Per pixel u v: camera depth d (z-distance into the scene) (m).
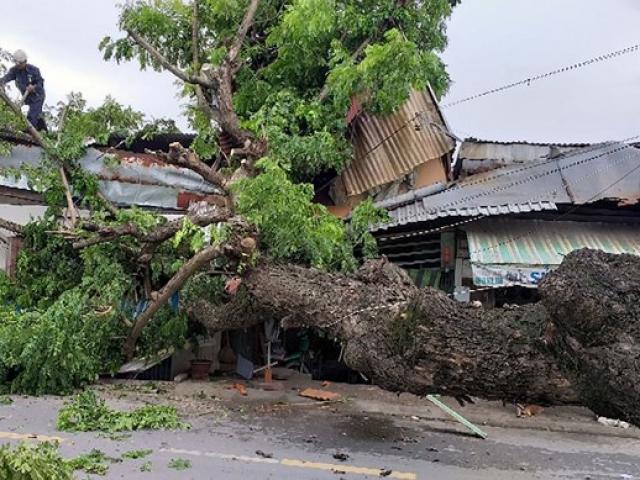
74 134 10.65
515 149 11.24
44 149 10.48
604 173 9.88
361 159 11.53
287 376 11.15
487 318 4.09
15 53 10.77
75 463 5.72
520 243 9.45
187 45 11.27
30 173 10.36
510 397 3.94
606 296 3.07
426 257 10.57
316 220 7.99
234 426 7.57
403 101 10.20
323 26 9.64
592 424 8.28
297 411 8.53
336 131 10.63
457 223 9.66
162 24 10.81
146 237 8.50
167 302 10.20
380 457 6.54
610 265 3.30
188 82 9.62
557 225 9.95
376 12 10.69
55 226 10.41
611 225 9.95
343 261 8.77
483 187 10.27
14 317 9.49
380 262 6.12
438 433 7.66
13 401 8.37
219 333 11.44
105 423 7.21
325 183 11.74
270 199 7.36
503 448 7.13
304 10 9.56
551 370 3.64
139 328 9.54
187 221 7.62
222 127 9.31
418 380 4.36
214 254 7.90
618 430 8.07
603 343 3.09
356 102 10.80
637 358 2.94
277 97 10.09
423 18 10.89
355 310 5.51
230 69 9.66
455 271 10.09
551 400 3.74
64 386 8.94
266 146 8.63
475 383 4.01
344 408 8.79
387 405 8.99
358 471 6.00
